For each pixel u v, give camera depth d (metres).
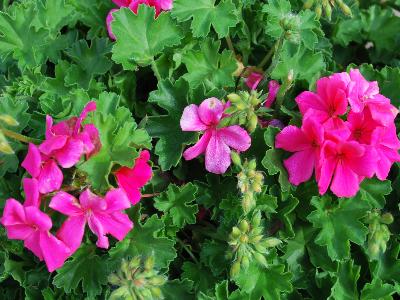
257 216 0.25
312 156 0.27
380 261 0.29
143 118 0.30
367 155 0.25
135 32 0.31
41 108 0.30
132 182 0.26
